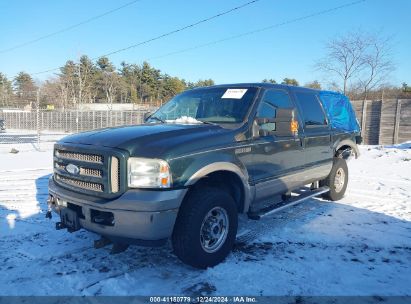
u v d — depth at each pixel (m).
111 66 74.38
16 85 82.44
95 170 3.70
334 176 6.69
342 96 7.43
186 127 4.24
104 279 3.73
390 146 16.42
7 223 5.44
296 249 4.53
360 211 6.21
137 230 3.43
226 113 4.76
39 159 13.50
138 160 3.53
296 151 5.38
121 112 34.25
